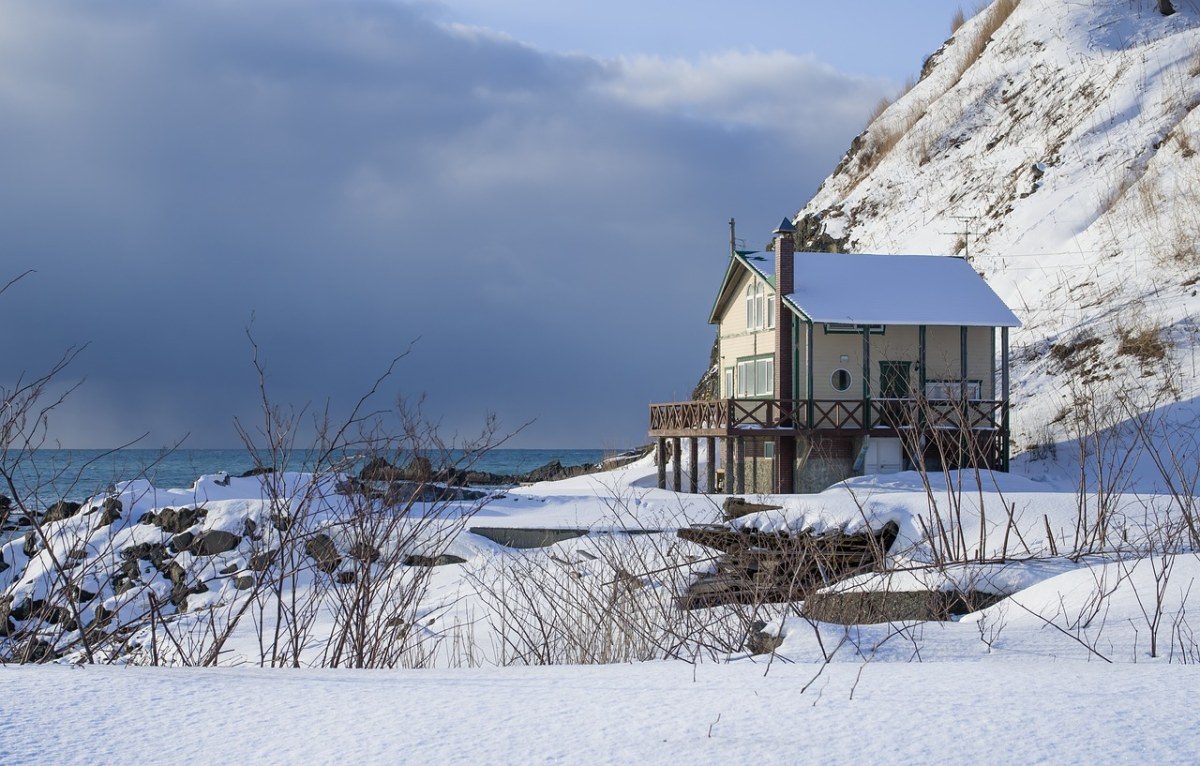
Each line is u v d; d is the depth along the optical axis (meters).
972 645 6.70
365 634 7.79
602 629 8.83
